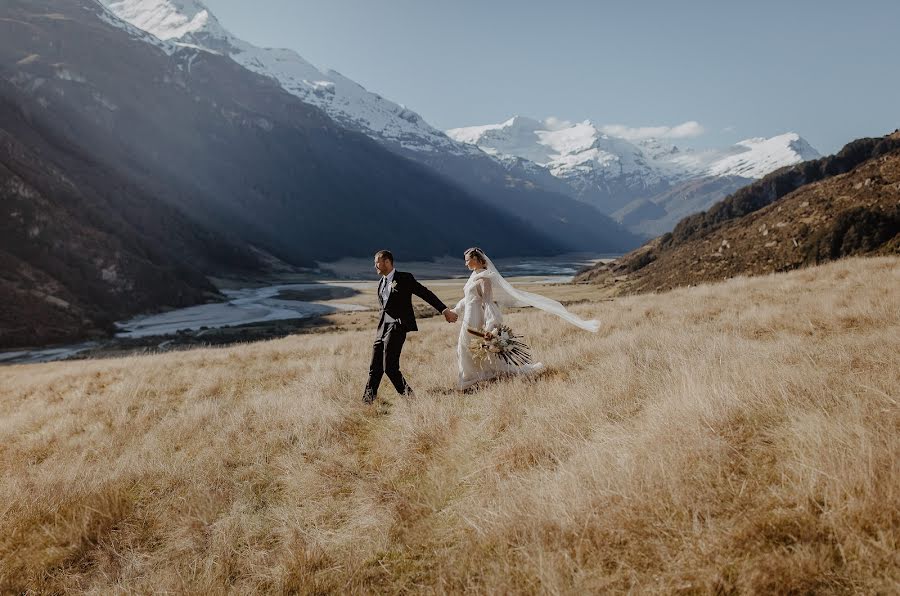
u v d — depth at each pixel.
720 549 2.30
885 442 2.69
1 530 3.86
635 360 5.89
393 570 2.92
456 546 3.00
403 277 6.14
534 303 6.36
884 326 6.26
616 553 2.51
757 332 7.37
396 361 6.05
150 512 4.07
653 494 2.80
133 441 5.79
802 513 2.41
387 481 4.01
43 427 6.88
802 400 3.58
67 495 4.25
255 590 2.93
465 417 5.08
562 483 3.21
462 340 6.23
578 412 4.41
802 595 2.00
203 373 9.80
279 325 65.75
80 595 3.15
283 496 4.10
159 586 3.07
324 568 3.05
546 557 2.55
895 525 2.18
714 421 3.51
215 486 4.28
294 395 6.78
